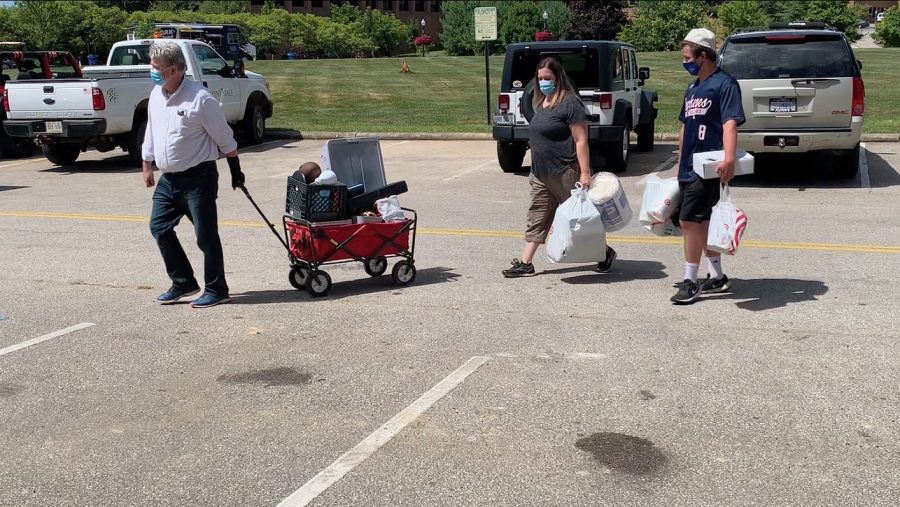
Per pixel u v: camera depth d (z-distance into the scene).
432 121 22.44
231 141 6.88
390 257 8.21
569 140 7.43
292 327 6.41
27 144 18.08
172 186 6.82
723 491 3.90
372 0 83.44
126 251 9.12
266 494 3.97
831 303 6.68
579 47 13.61
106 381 5.41
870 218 9.98
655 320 6.38
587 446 4.36
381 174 7.67
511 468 4.15
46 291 7.59
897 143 16.67
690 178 6.61
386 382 5.27
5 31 54.16
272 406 4.96
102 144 16.27
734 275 7.61
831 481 3.97
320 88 31.02
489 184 13.30
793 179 12.98
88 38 56.03
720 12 61.41
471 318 6.53
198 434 4.62
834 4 67.50
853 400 4.85
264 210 11.43
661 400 4.90
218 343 6.09
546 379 5.24
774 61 11.85
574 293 7.16
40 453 4.45
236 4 70.31
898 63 36.03
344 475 4.12
